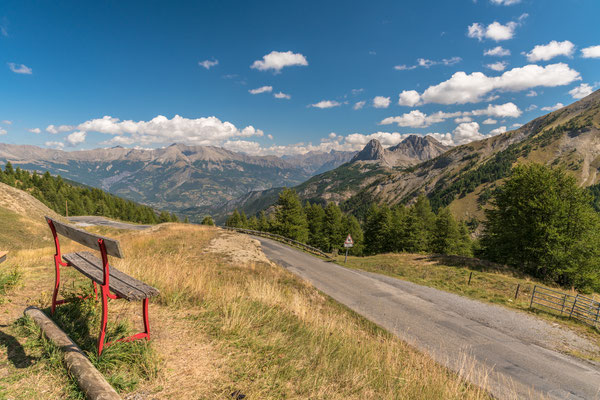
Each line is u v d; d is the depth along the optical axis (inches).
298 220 2105.1
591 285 874.1
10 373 94.2
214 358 132.8
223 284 309.9
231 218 3838.6
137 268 261.1
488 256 1216.2
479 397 171.6
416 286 708.7
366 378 146.3
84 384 89.8
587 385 300.5
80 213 3934.5
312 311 274.8
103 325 110.3
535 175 997.8
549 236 901.8
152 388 103.3
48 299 163.8
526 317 508.4
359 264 1028.5
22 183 4163.4
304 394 120.0
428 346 363.3
